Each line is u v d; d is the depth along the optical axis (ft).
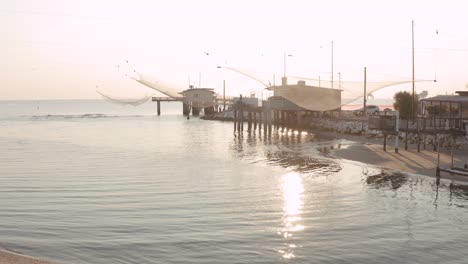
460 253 57.77
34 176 110.93
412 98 188.65
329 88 155.33
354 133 210.59
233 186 97.86
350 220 71.61
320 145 177.99
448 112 164.35
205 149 172.86
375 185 98.17
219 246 59.82
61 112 631.15
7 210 77.15
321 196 88.12
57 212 76.02
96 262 54.60
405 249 59.00
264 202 83.20
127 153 160.15
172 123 360.48
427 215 74.59
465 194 89.40
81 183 101.40
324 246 59.82
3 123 354.54
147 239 62.34
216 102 428.15
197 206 80.23
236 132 261.24
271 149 169.68
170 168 123.85
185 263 54.49
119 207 79.51
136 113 608.60
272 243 60.95
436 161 124.57
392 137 180.14
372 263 54.49
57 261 54.65
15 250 58.03
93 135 241.76
